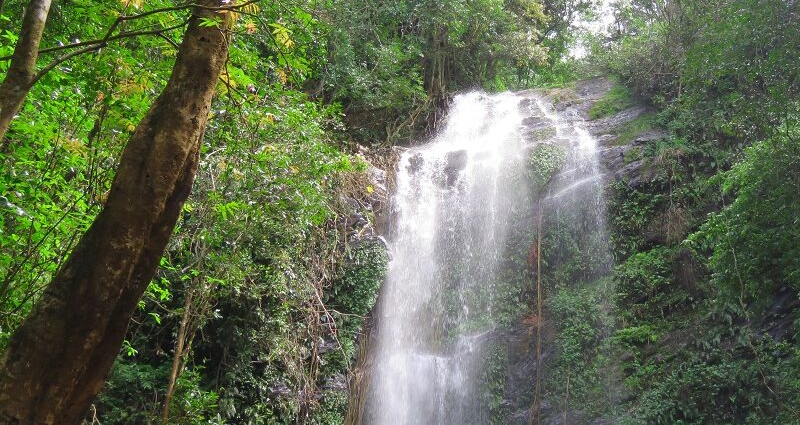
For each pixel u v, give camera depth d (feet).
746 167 30.48
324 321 38.83
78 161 19.83
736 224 30.42
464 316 46.85
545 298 45.42
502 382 43.19
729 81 44.50
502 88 73.36
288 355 35.14
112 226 12.00
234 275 28.68
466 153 54.03
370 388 40.73
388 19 61.82
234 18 15.35
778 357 35.37
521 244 47.75
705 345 38.14
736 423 35.40
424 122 63.21
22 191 18.40
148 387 31.32
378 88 57.82
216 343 34.76
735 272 31.96
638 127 51.80
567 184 49.49
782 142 28.50
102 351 11.89
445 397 44.21
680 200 45.37
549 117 57.47
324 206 32.81
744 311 36.27
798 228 28.37
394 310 45.16
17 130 18.70
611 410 39.34
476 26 66.80
